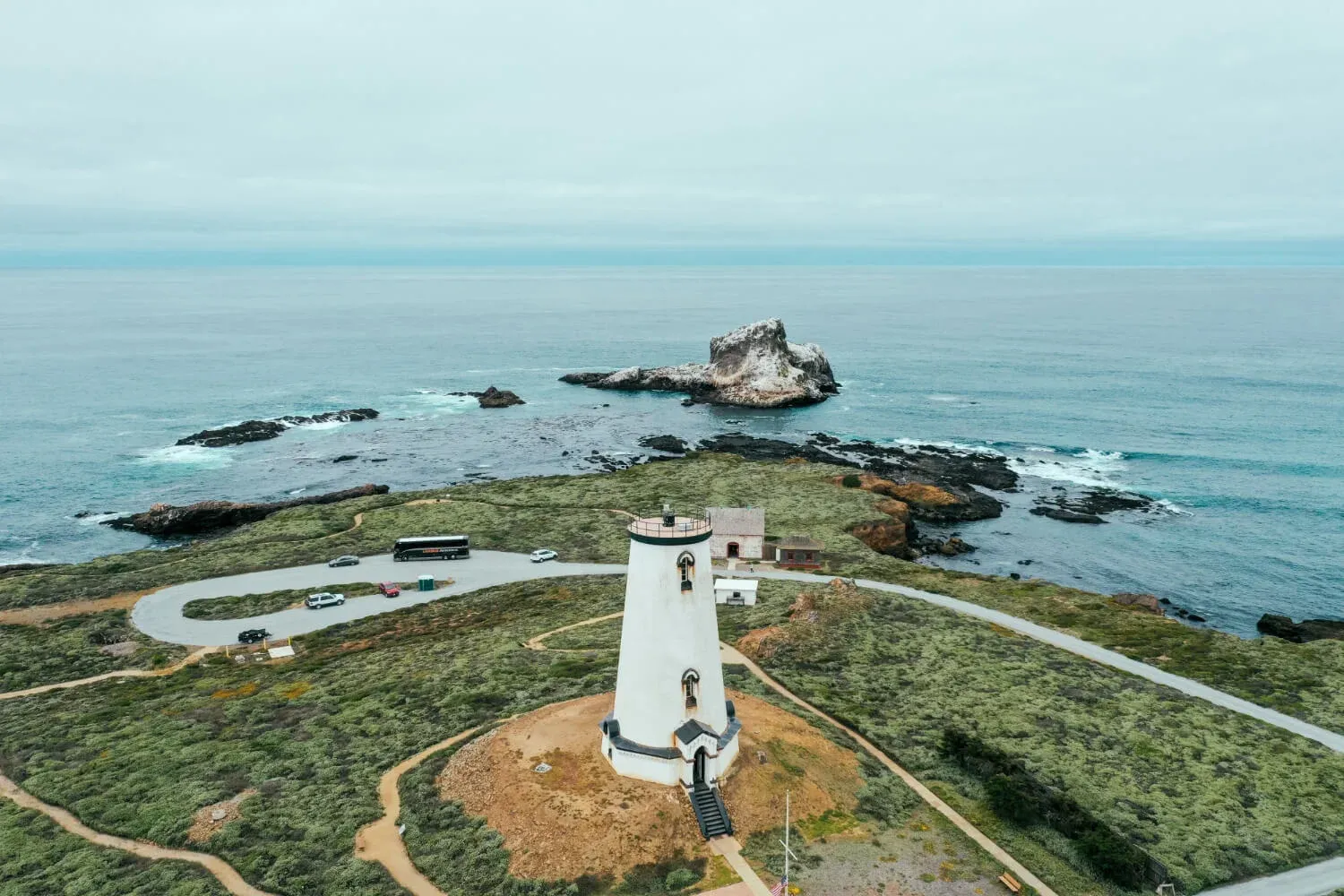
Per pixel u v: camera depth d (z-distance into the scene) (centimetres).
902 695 5231
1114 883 3541
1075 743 4684
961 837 3791
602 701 4547
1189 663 5900
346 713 5044
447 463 14112
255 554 8862
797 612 6519
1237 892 3572
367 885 3381
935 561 9700
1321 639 6806
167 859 3659
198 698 5497
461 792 3928
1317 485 12419
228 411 18050
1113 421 16600
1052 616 6888
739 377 19062
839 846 3600
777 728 4403
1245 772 4416
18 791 4353
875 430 16125
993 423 16600
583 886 3275
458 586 7906
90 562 8950
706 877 3316
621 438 15675
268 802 4066
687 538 3650
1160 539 10400
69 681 6022
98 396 19450
